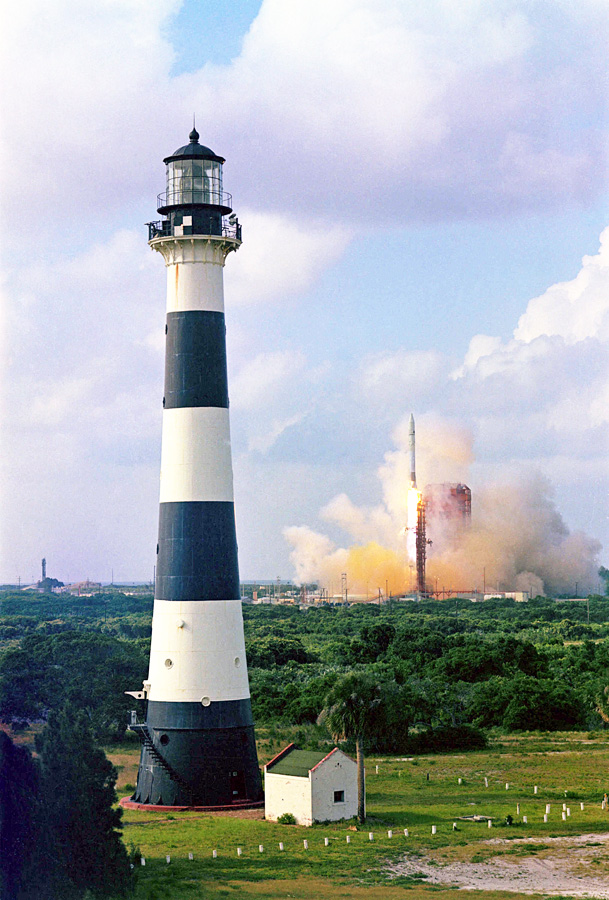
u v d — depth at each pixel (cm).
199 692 7819
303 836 7294
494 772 10269
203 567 7888
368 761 11012
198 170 8206
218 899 5762
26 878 5334
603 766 10612
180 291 8075
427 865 6662
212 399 8031
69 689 12025
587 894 6028
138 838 7031
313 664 18925
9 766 5497
